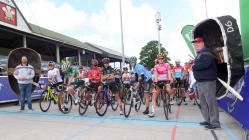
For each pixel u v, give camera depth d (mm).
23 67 10094
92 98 9023
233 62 5367
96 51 27297
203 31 7039
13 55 12000
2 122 7812
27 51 12367
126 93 8992
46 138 5961
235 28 5453
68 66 11016
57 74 10211
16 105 12641
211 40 7043
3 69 15234
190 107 10984
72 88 10867
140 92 10805
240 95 5785
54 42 20578
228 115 7824
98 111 8727
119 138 5906
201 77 6422
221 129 6566
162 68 8398
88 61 27578
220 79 6297
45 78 14859
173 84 11781
